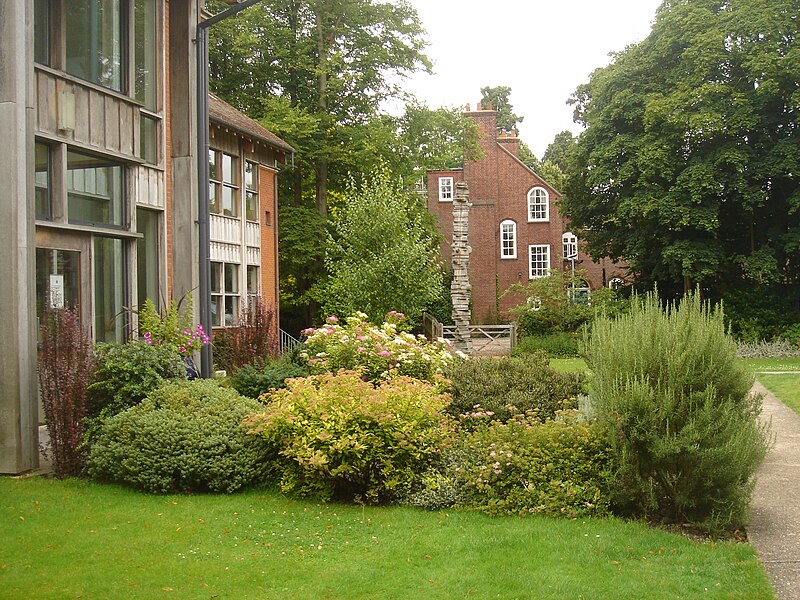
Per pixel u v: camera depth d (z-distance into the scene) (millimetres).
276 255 24547
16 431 7891
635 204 27797
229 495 7324
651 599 4707
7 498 7023
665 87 28531
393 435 7090
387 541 5918
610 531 6090
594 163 29828
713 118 25656
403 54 30156
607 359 6562
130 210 11273
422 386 7941
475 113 42094
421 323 30578
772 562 5430
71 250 10109
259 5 28625
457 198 20703
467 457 7305
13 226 7902
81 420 7953
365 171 30328
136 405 8000
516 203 42406
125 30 11305
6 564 5285
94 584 4922
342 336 10836
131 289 11469
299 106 30078
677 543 5828
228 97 30109
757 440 6211
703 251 27234
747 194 26453
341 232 23031
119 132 10742
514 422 7484
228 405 8016
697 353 6164
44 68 9328
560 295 29391
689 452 5938
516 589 4879
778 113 27469
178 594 4773
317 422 7242
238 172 21906
